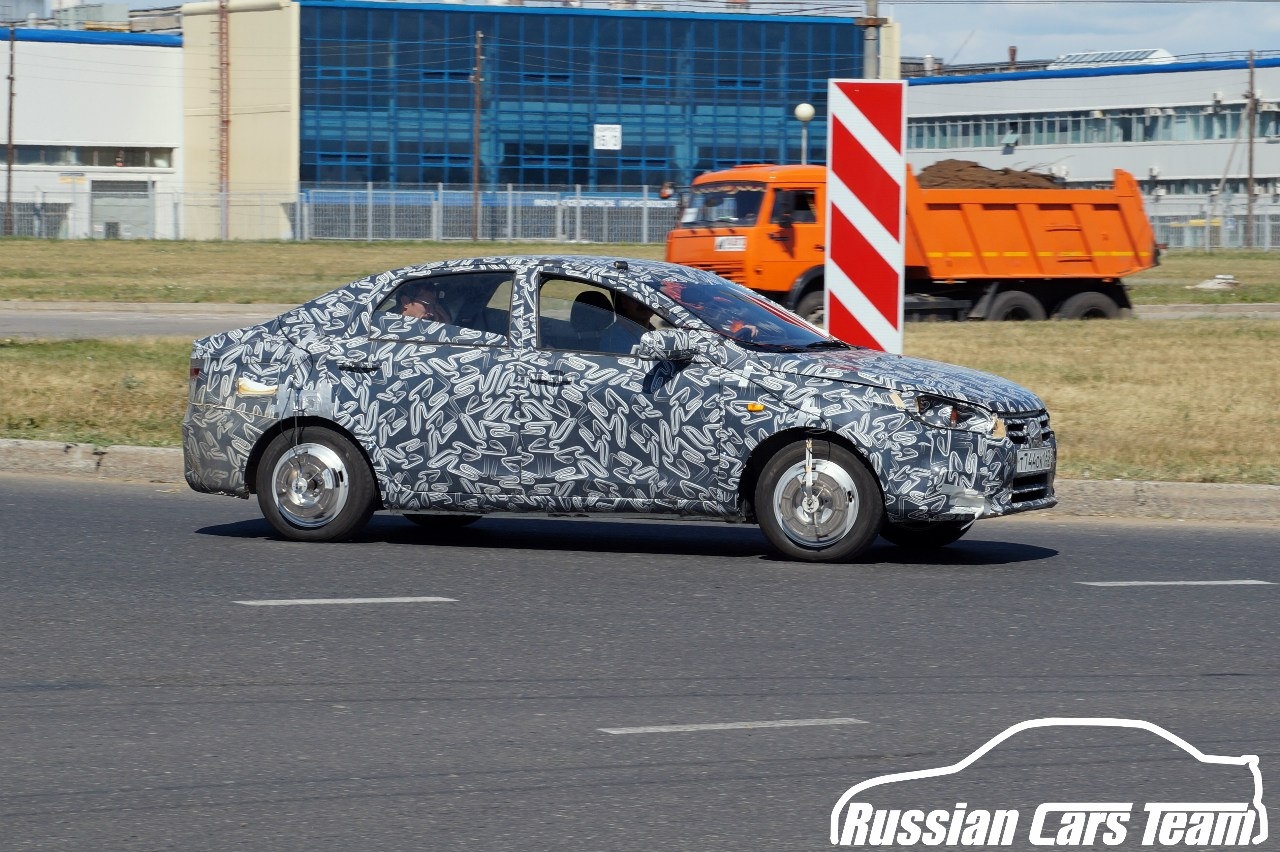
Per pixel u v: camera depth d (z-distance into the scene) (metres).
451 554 14.23
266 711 9.16
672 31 128.12
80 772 8.05
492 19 124.69
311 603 12.05
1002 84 149.75
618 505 13.82
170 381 25.86
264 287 55.03
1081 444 20.77
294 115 120.88
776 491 13.68
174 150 124.69
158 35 123.38
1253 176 132.62
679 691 9.68
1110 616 11.95
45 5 136.88
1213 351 33.72
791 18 129.62
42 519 15.67
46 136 120.12
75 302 46.16
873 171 16.39
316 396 14.41
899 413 13.32
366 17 122.44
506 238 109.38
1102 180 144.62
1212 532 16.05
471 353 14.16
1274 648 10.99
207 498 17.33
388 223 108.81
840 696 9.59
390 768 8.15
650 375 13.74
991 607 12.20
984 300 44.94
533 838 7.18
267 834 7.21
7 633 10.99
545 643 10.87
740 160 130.62
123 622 11.35
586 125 127.69
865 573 13.45
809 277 40.03
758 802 7.69
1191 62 143.25
